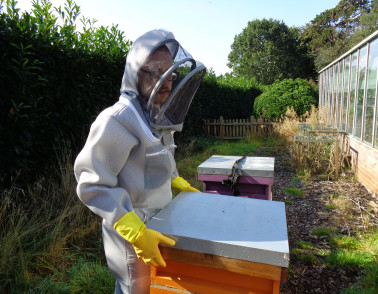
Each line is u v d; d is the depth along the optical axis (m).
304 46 44.06
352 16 39.94
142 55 1.21
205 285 1.27
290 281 2.66
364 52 6.09
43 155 3.74
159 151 1.36
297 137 6.57
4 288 2.23
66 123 3.96
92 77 4.54
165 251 1.25
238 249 1.10
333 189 5.41
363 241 3.36
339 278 2.69
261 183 2.49
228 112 13.58
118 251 1.39
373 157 5.00
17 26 3.27
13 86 3.21
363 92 5.87
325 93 12.38
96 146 1.20
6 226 2.76
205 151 8.39
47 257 2.65
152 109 1.26
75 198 3.43
